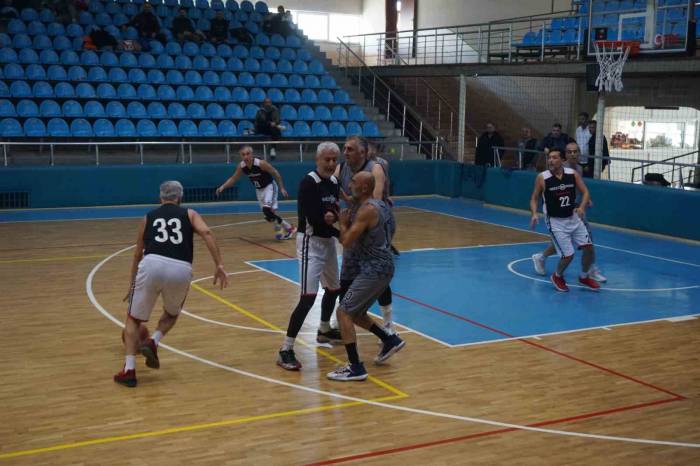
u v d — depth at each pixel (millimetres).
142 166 16844
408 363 7047
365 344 7590
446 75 19547
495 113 22469
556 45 18875
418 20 26281
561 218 9781
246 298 9250
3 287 9664
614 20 17797
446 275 10680
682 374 6863
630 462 5078
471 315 8672
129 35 19781
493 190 17797
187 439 5332
